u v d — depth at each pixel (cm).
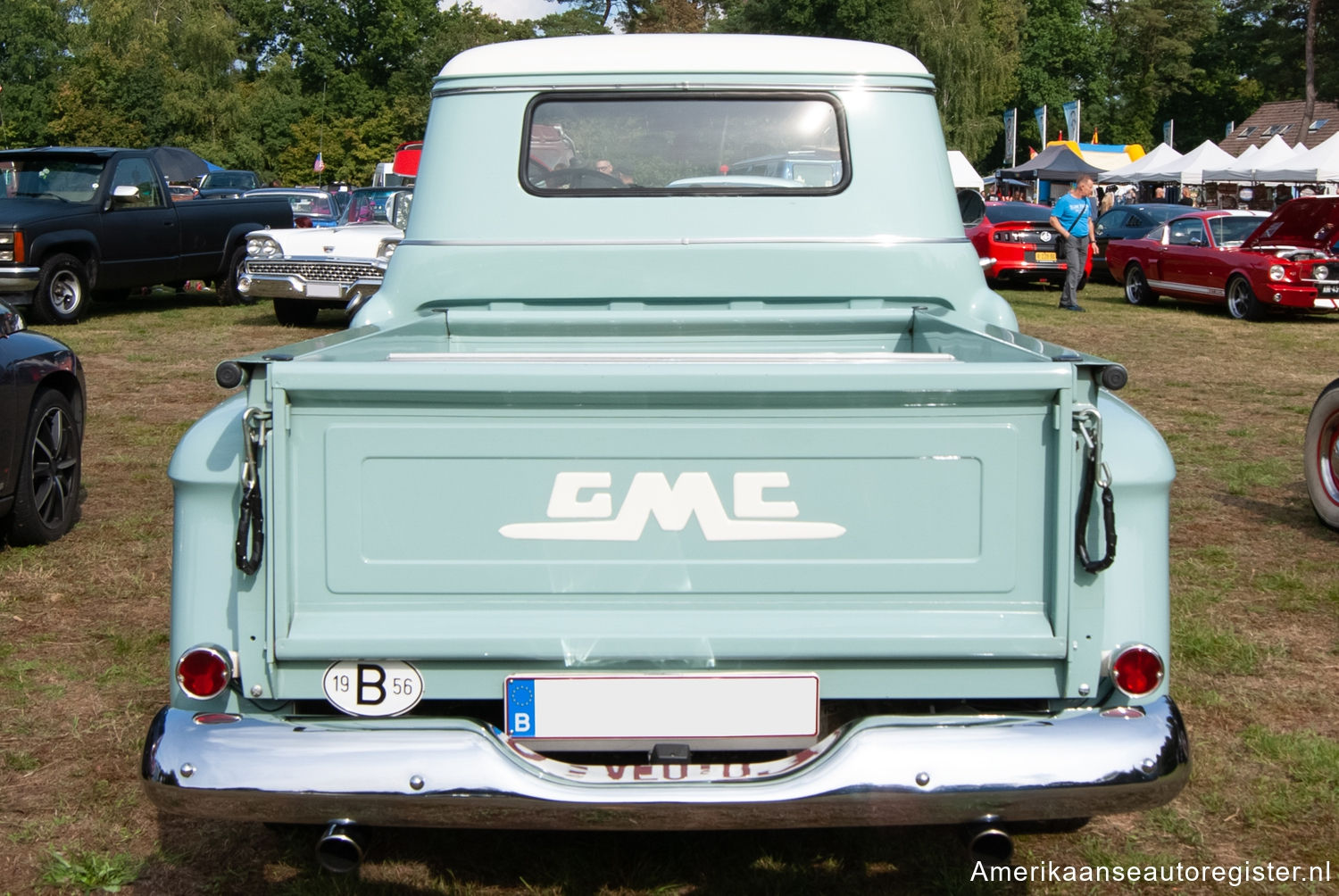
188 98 6506
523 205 388
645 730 235
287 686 234
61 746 360
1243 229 1697
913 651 229
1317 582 514
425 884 288
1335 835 310
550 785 223
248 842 309
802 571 230
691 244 383
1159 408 945
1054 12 7869
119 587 504
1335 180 3039
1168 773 225
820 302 389
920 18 5588
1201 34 8281
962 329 317
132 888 287
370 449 227
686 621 231
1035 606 232
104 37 6781
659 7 8019
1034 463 227
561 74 385
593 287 388
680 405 226
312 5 7331
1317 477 601
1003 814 226
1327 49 5491
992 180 4941
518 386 221
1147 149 8412
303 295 1327
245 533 223
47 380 573
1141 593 237
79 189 1429
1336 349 1312
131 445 786
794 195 387
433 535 229
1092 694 234
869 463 228
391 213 1014
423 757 225
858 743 225
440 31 7594
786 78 384
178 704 242
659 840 308
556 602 231
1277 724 376
